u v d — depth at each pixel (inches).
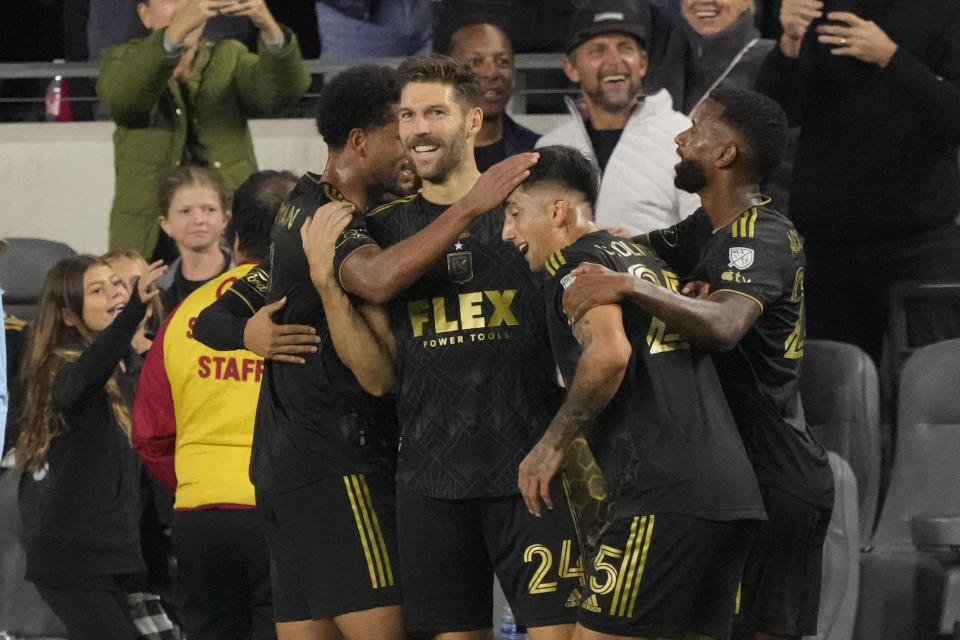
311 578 580.4
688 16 924.0
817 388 824.9
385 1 1049.5
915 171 861.8
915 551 781.9
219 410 701.3
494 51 884.6
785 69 867.4
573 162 552.4
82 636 768.3
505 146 899.4
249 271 649.6
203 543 700.7
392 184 585.6
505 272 546.0
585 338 512.7
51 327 772.0
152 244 936.3
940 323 861.8
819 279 887.7
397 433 586.9
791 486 576.7
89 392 741.9
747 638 592.4
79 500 761.0
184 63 933.8
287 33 925.8
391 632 569.9
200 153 946.1
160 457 725.3
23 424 767.7
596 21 858.1
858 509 770.2
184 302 716.0
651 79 927.0
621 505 530.3
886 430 856.3
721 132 569.9
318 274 550.9
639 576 522.3
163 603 834.2
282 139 1042.7
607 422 535.8
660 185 841.5
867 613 778.2
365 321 558.9
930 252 869.2
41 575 765.9
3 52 1141.1
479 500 544.1
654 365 528.7
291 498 578.2
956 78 860.0
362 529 570.3
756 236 552.1
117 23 1066.7
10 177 1077.1
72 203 1072.2
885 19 866.8
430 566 549.0
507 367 542.3
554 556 538.0
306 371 575.8
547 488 519.2
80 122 1087.0
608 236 548.4
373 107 578.2
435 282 547.2
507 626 750.5
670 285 552.1
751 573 585.9
